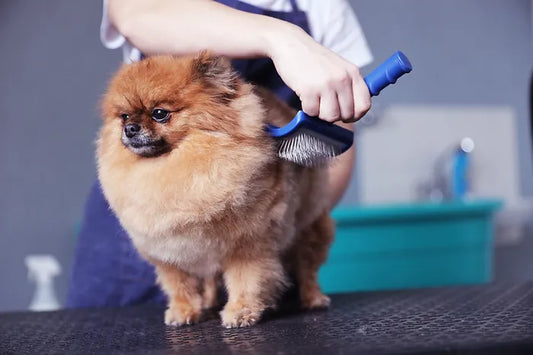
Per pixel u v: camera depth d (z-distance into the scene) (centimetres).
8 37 320
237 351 96
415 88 368
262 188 115
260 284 122
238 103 117
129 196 119
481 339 92
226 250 119
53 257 327
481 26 378
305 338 104
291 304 145
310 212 138
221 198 112
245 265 121
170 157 117
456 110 374
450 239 292
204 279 136
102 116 129
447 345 89
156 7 133
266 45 115
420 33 369
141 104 117
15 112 322
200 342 107
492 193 379
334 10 165
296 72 108
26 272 324
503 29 382
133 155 120
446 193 354
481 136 377
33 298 325
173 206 113
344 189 166
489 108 379
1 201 321
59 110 327
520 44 385
